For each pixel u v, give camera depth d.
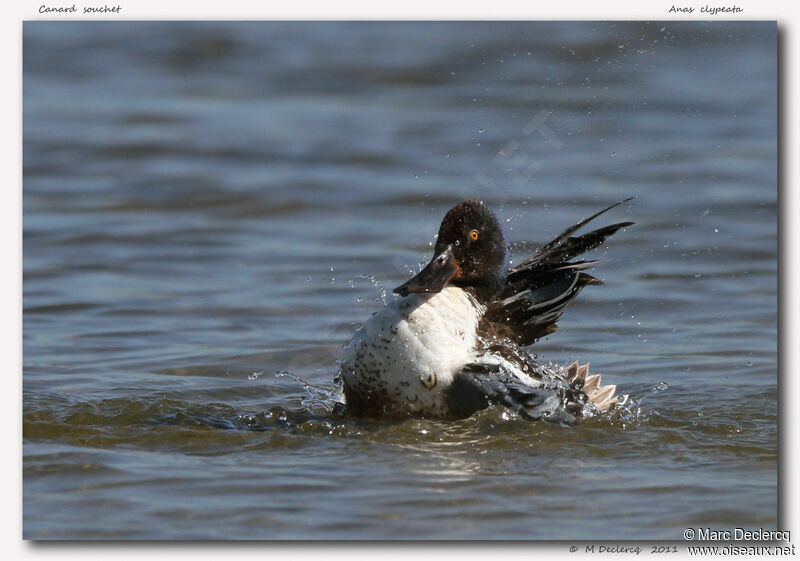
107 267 16.23
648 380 11.73
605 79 25.83
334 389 11.02
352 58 27.88
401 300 9.60
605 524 7.46
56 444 8.98
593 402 9.98
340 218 18.52
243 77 27.16
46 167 21.28
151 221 18.48
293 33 29.91
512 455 8.77
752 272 15.75
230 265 16.28
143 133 23.22
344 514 7.55
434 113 24.12
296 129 23.36
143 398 10.57
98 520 7.46
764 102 24.45
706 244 16.78
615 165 20.45
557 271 10.12
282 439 9.17
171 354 12.48
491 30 28.61
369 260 16.36
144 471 8.34
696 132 22.47
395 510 7.62
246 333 13.40
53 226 18.11
